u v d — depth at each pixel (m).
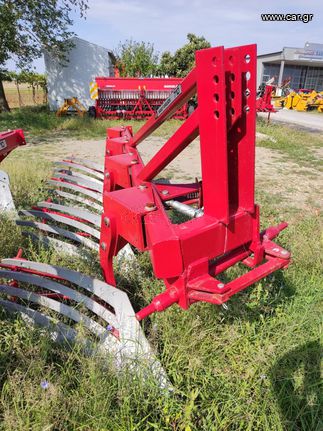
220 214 1.73
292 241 3.63
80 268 2.82
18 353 1.94
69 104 14.49
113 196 2.28
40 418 1.61
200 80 1.57
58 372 1.94
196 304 2.38
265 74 38.12
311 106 22.80
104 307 2.23
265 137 10.70
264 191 5.82
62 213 3.92
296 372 1.98
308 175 6.93
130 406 1.72
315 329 2.33
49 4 14.23
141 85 13.47
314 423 1.73
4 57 14.55
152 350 2.01
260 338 2.21
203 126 1.64
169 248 1.66
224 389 1.89
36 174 5.30
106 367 1.89
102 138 10.84
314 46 33.78
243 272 2.79
